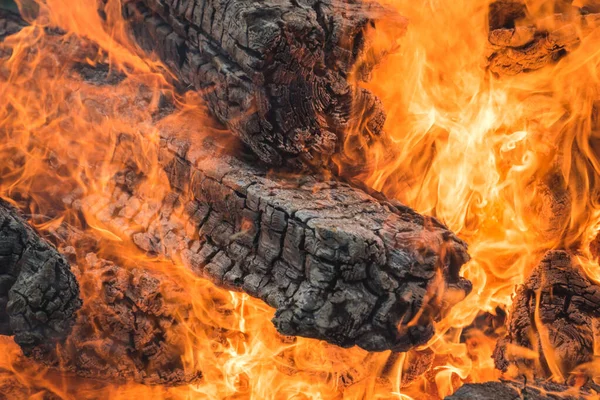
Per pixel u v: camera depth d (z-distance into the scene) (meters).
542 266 4.88
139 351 4.73
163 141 4.86
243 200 4.30
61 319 4.48
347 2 4.66
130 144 5.18
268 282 4.18
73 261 4.94
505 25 5.30
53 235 5.12
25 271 4.40
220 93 4.48
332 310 3.86
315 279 3.88
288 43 4.11
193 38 4.65
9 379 5.23
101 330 4.68
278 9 4.18
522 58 5.13
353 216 4.14
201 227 4.59
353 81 4.57
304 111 4.34
